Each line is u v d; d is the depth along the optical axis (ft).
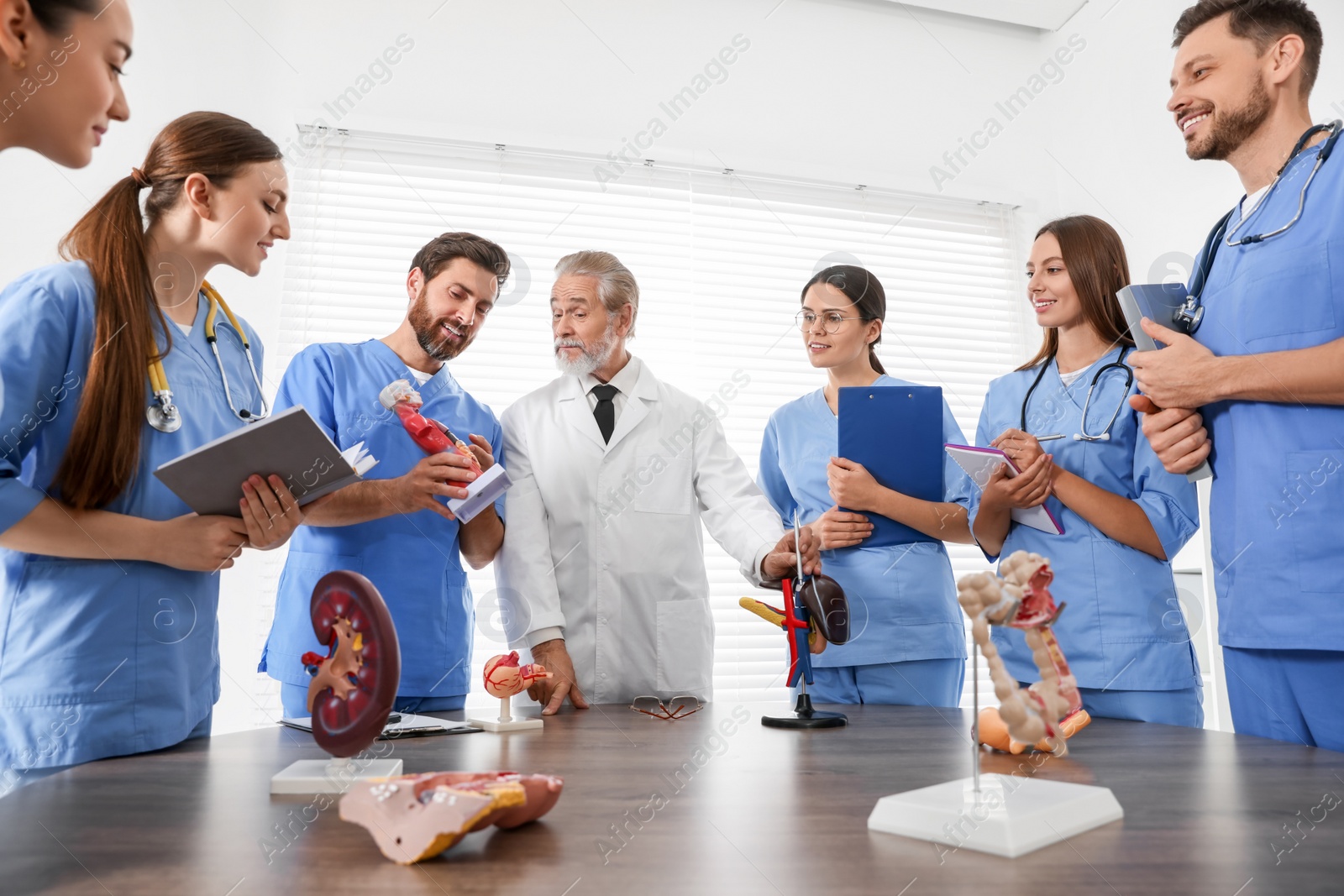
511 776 1.99
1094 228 5.20
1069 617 4.76
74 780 2.62
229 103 8.01
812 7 9.80
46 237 7.07
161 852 1.86
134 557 3.25
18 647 3.25
